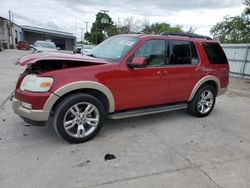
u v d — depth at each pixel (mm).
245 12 12984
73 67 3422
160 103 4469
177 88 4566
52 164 2955
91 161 3072
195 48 4789
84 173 2791
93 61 3562
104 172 2832
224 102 7086
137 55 3928
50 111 3260
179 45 4516
